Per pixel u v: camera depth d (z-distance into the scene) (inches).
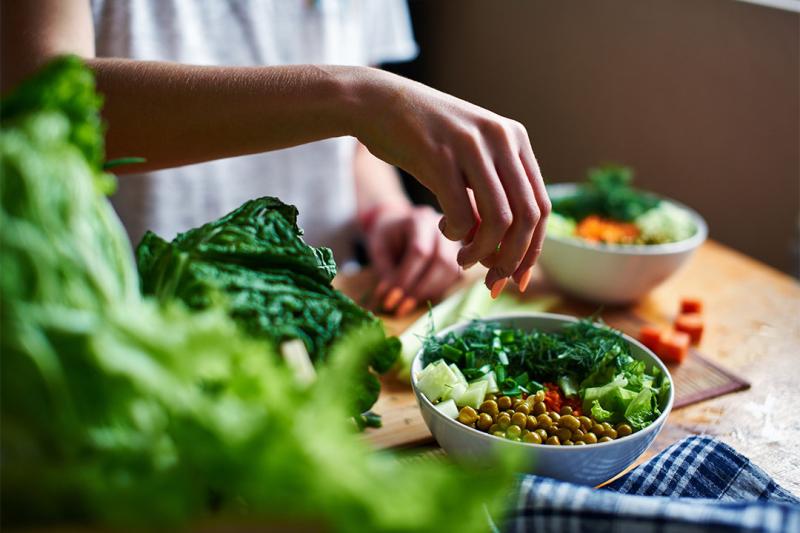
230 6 55.7
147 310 16.4
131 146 31.8
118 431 15.3
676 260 45.0
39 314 14.9
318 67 29.6
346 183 65.0
